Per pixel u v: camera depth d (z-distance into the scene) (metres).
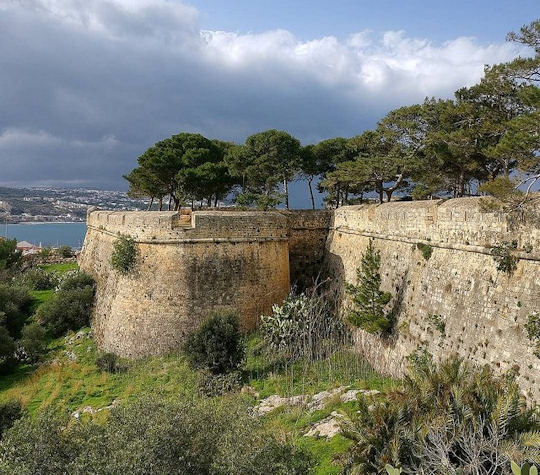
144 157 61.62
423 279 27.59
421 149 44.16
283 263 40.50
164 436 14.57
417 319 27.12
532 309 19.58
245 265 38.44
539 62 25.00
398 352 28.12
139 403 16.75
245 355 32.84
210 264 37.69
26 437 15.64
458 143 35.00
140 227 38.88
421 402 16.27
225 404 17.75
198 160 59.75
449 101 36.75
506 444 14.08
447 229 26.20
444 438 14.70
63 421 17.09
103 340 40.16
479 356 21.66
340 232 42.06
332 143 59.81
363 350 32.44
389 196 46.50
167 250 37.75
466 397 15.79
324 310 36.88
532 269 20.14
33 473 14.83
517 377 19.22
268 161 55.56
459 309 23.83
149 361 35.78
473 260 23.88
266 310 38.91
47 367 37.47
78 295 45.50
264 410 25.86
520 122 20.42
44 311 44.84
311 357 31.80
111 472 13.34
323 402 25.27
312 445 20.12
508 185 20.27
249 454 14.29
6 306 46.81
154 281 37.75
